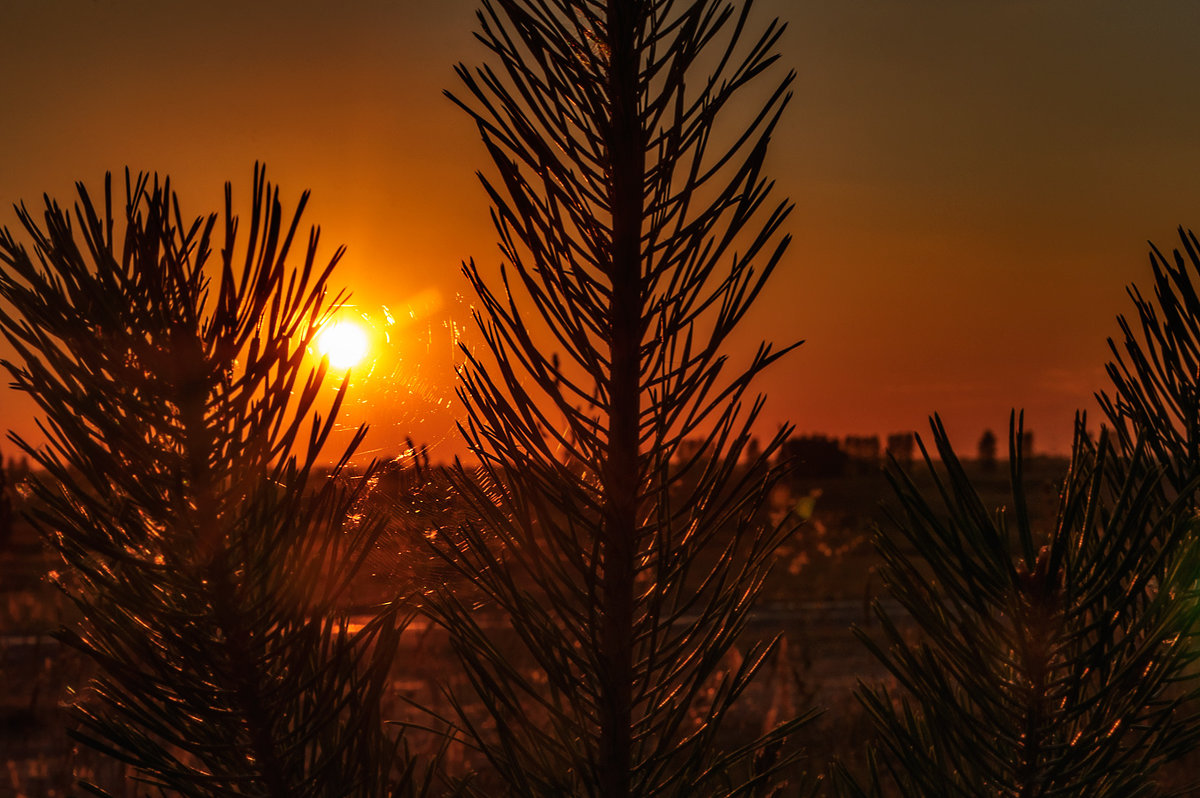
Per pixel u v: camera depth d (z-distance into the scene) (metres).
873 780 1.10
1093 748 1.02
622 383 1.08
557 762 1.10
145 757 1.04
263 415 1.02
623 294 1.08
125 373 1.01
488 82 1.08
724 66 1.09
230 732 1.05
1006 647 1.03
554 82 1.09
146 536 1.03
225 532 1.03
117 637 1.04
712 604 1.09
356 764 1.06
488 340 1.07
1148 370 1.09
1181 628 1.01
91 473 1.02
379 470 1.06
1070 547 1.03
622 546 1.08
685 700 1.08
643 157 1.08
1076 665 1.01
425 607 1.07
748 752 1.09
